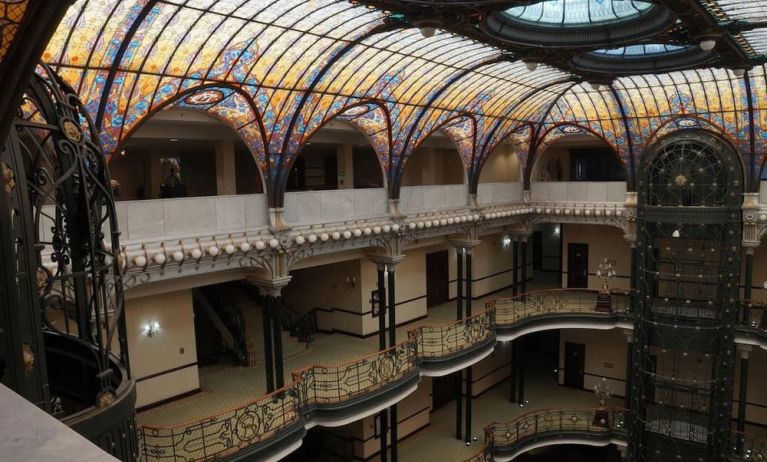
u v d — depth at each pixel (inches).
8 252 153.7
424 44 571.8
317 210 663.8
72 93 200.5
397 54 585.0
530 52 599.2
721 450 864.3
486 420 997.2
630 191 952.3
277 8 440.8
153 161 892.0
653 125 897.5
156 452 475.5
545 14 561.0
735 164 830.5
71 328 505.7
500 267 1237.7
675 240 972.6
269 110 565.6
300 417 587.2
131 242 497.4
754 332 836.6
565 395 1118.4
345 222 690.8
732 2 473.1
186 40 441.1
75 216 214.7
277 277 617.3
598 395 1114.7
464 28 506.6
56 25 138.7
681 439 875.4
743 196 845.8
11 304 154.2
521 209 1005.8
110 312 445.1
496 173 1211.2
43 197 195.5
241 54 486.0
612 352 1116.5
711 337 855.1
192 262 543.5
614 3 536.1
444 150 1189.1
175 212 531.2
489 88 767.7
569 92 890.7
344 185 936.3
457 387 920.3
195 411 637.9
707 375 974.4
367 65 586.6
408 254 981.2
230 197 576.7
